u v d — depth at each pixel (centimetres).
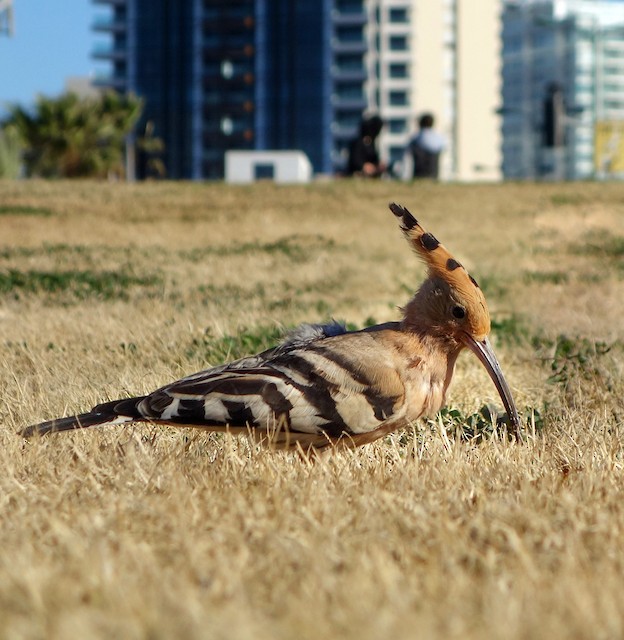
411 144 4431
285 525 573
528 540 552
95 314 1402
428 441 809
